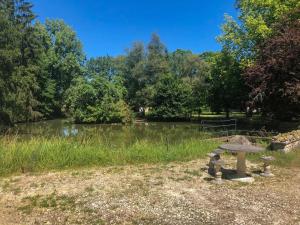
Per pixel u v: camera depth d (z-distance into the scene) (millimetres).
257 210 7227
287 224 6492
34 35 50094
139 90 59406
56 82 61406
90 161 11469
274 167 11477
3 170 10148
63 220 6676
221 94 36906
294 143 14336
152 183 9219
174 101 50656
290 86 18891
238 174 10031
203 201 7785
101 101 45156
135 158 12039
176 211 7145
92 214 6973
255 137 17328
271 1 27953
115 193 8312
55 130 33281
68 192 8383
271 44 20844
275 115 23750
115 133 29000
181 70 70062
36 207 7371
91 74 65688
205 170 10789
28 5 47969
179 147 13570
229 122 35750
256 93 21609
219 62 34438
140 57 61406
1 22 32656
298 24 21125
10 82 32375
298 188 8953
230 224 6480
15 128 34562
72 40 64562
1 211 7137
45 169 10672
